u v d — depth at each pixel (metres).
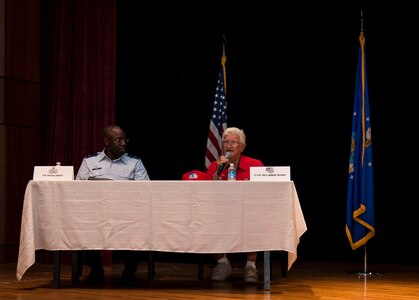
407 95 6.44
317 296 4.23
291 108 7.01
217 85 6.68
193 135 7.44
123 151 5.21
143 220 4.42
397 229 6.48
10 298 4.14
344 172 6.79
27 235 4.47
